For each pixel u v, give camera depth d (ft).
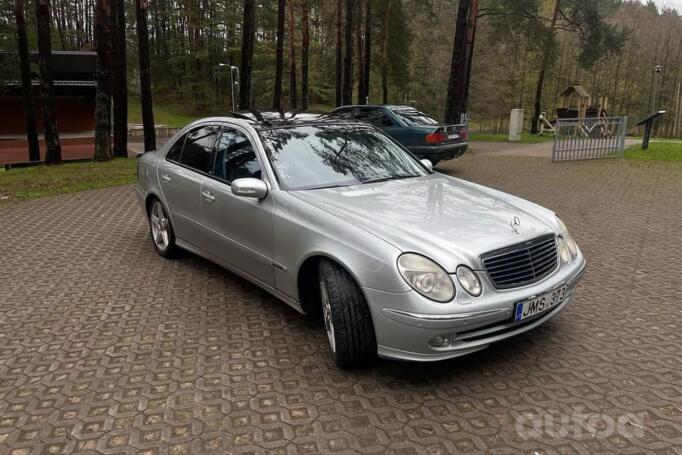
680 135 187.42
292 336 12.35
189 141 16.61
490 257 9.82
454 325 9.20
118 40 55.21
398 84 114.83
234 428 8.90
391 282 9.46
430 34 129.18
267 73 192.65
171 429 8.89
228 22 201.98
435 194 12.49
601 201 28.50
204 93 216.95
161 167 17.34
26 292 15.38
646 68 195.00
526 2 83.87
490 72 123.13
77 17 230.89
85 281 16.25
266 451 8.32
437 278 9.35
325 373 10.65
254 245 12.94
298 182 12.77
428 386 10.11
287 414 9.28
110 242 20.71
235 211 13.41
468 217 11.05
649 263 17.48
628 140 77.30
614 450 8.25
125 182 36.86
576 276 11.35
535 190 32.27
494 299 9.57
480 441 8.51
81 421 9.13
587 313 13.38
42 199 30.71
